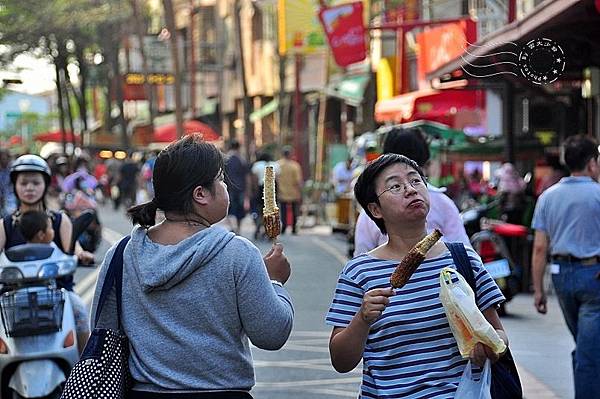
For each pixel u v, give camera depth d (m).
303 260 33.38
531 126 33.66
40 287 12.51
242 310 7.13
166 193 7.30
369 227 10.52
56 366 12.39
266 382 16.19
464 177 39.97
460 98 41.03
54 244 13.19
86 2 60.56
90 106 132.12
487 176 44.22
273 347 7.26
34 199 13.26
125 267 7.23
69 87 93.12
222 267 7.11
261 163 41.84
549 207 13.22
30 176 13.21
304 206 49.34
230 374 7.13
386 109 44.09
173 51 61.56
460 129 38.50
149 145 80.31
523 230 25.06
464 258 7.80
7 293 12.41
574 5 16.94
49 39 56.09
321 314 22.62
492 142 34.38
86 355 7.13
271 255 7.70
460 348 7.43
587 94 26.25
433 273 7.68
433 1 45.47
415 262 7.28
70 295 13.25
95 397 7.02
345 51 42.12
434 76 28.88
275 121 79.38
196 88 97.56
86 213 13.55
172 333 7.06
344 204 40.41
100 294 7.25
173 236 7.28
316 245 38.81
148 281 7.06
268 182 7.76
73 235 13.46
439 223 10.70
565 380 15.88
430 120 40.59
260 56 81.31
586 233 12.96
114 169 76.50
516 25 18.27
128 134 92.00
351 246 32.31
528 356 17.84
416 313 7.57
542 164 27.25
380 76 58.56
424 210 7.86
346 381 16.27
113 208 70.00
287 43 54.75
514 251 25.72
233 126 93.44
